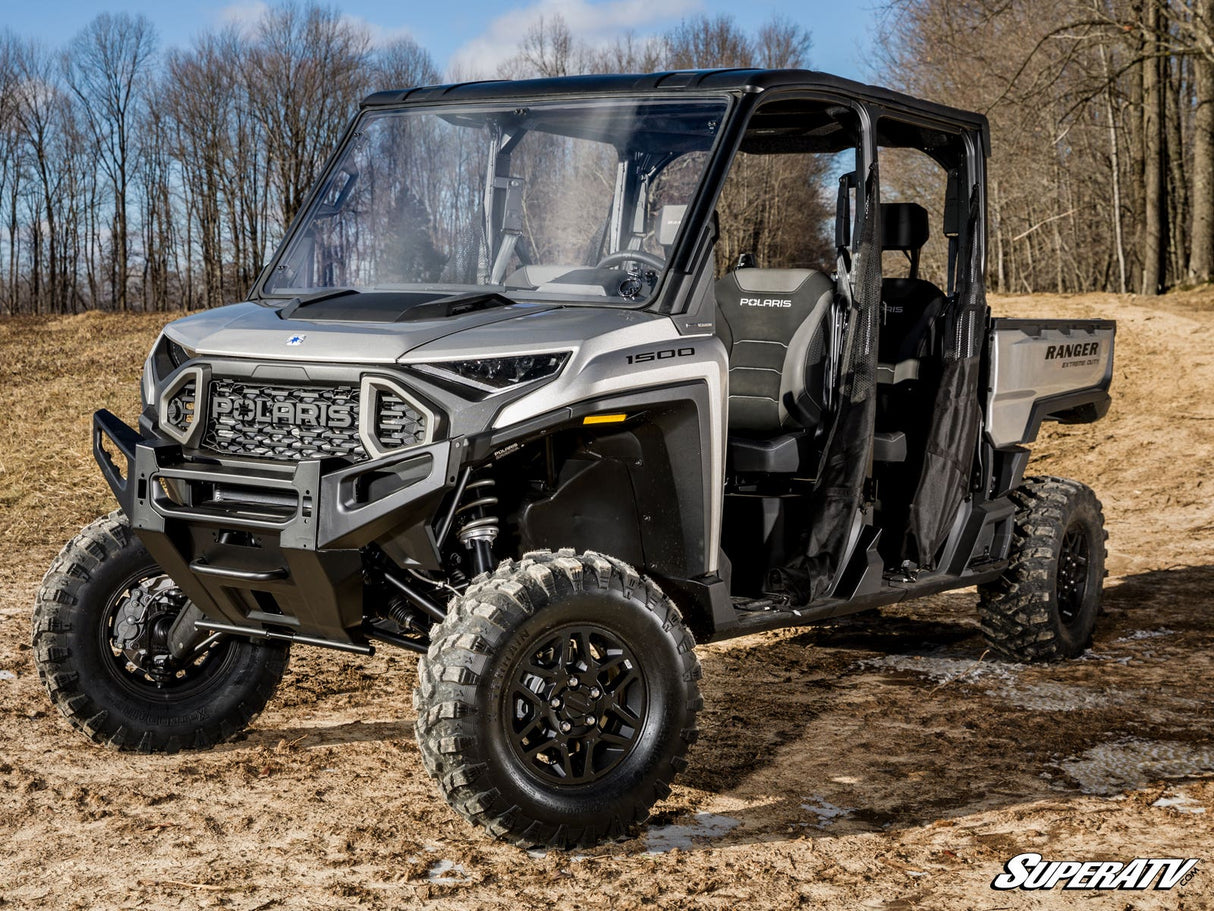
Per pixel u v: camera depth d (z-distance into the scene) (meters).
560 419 3.79
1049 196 41.25
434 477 3.65
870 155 4.94
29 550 8.88
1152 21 24.78
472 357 3.76
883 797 4.40
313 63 67.19
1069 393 6.62
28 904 3.45
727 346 5.37
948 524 5.63
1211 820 4.11
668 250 4.26
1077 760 4.76
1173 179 34.47
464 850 3.85
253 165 70.19
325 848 3.86
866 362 4.85
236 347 3.98
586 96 4.60
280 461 3.88
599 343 3.91
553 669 3.79
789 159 6.03
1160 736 5.03
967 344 5.59
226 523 3.85
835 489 4.81
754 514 4.92
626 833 3.99
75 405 14.88
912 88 38.03
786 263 6.09
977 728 5.17
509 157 4.64
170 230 73.94
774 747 4.96
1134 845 3.91
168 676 4.81
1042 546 6.11
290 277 4.70
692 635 4.16
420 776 4.55
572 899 3.51
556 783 3.81
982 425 5.87
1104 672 6.07
